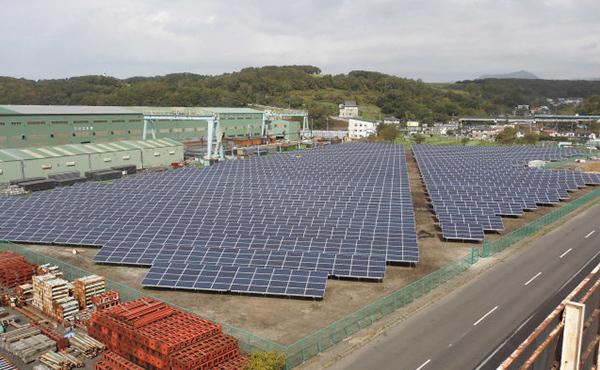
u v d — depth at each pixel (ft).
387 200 259.60
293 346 116.47
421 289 152.56
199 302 145.38
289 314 137.18
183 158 467.52
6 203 252.01
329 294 150.71
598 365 57.16
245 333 119.34
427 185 310.04
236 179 326.65
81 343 117.91
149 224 211.61
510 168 382.83
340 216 223.92
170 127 551.18
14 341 118.93
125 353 111.96
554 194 280.51
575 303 46.96
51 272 161.38
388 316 134.72
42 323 132.26
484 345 117.29
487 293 150.00
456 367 107.86
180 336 106.93
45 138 419.95
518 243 203.72
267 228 202.39
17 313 141.59
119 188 292.40
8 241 203.62
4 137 389.60
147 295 149.59
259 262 163.43
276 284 148.15
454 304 142.20
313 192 281.13
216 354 103.45
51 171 355.77
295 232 197.47
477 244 204.13
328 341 120.88
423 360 111.45
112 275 168.25
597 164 447.42
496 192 282.77
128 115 494.59
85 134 455.63
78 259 185.68
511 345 116.47
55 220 223.10
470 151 516.32
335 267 161.27
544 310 136.56
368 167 390.63
